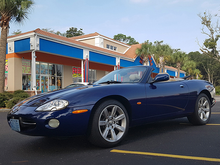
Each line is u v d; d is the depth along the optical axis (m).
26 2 11.54
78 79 19.86
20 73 14.39
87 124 2.59
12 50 13.97
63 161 2.34
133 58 23.14
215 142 2.99
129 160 2.31
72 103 2.55
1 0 11.28
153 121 3.43
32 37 12.79
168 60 28.59
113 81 3.49
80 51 16.03
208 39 29.80
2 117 6.73
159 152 2.57
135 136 3.48
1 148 2.96
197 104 4.22
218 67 56.03
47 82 16.91
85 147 2.88
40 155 2.59
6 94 10.81
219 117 5.53
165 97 3.54
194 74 46.62
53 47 13.79
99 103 2.76
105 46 23.22
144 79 3.49
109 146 2.79
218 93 27.64
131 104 3.05
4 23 11.70
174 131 3.83
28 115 2.51
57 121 2.46
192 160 2.28
